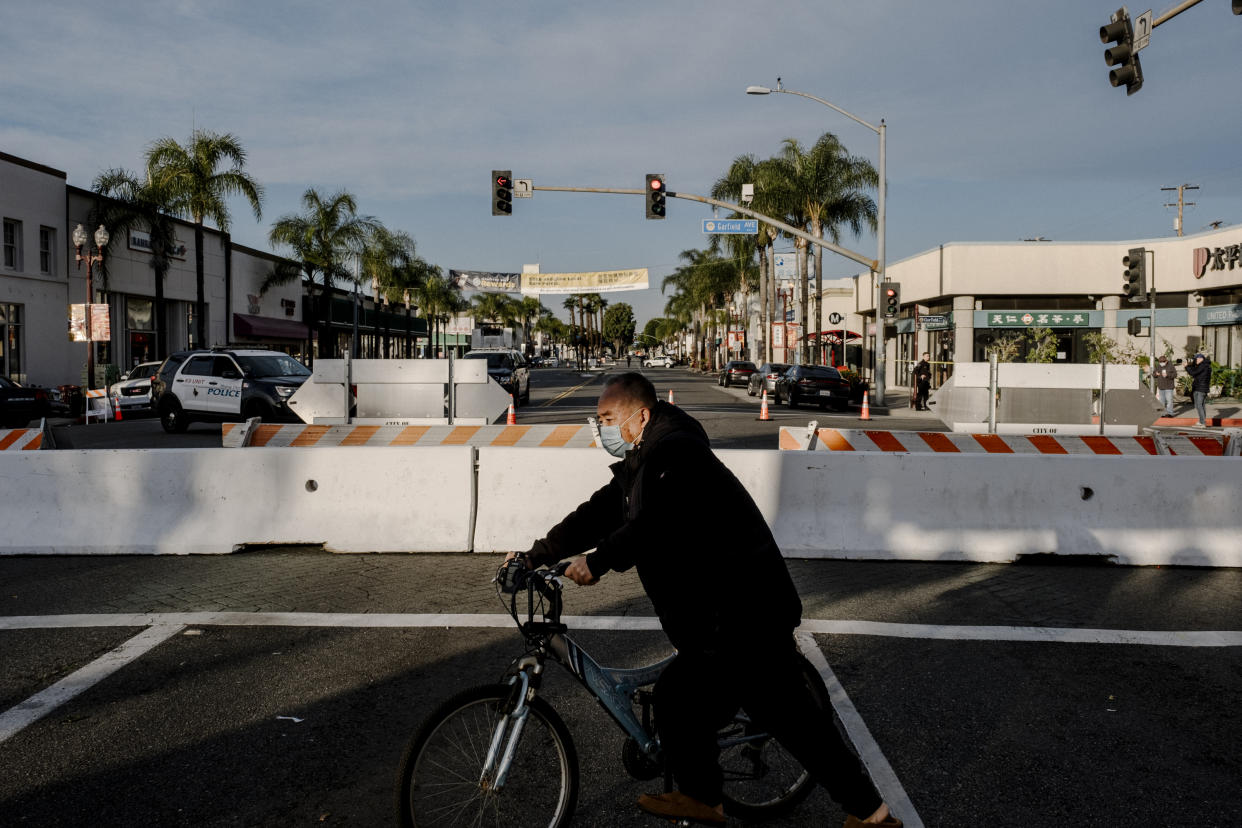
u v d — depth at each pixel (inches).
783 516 319.3
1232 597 269.4
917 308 1739.7
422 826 121.1
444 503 327.0
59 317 1312.7
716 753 129.6
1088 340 1341.0
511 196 1020.5
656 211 1039.6
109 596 267.6
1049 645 225.3
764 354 2086.6
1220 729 176.2
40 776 156.6
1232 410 1079.0
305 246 1791.3
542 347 6678.2
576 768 131.0
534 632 128.0
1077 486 314.0
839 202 1745.8
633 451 133.9
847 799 128.0
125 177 1371.8
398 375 547.8
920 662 212.8
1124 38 494.9
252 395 768.3
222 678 201.9
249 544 324.2
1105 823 141.1
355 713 183.0
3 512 324.5
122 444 709.9
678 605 126.6
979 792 150.8
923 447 411.2
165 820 142.0
